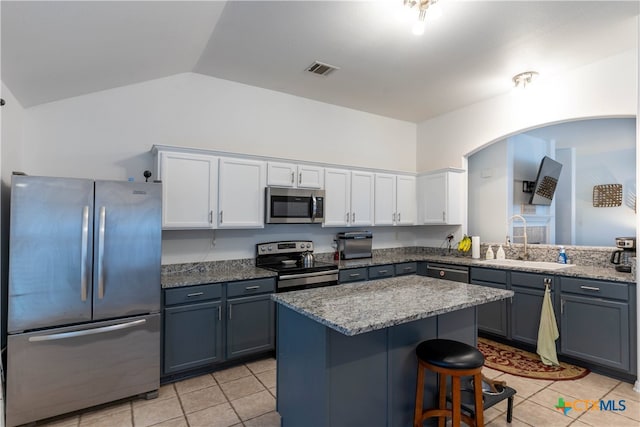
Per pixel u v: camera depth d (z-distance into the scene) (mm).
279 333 2129
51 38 1955
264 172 3428
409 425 1977
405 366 1960
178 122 3379
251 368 3047
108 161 3041
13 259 2100
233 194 3230
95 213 2332
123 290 2418
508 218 4477
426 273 4336
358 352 1764
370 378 1809
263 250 3717
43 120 2787
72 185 2258
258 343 3100
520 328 3348
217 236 3506
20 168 2637
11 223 2094
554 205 4996
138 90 3193
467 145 4488
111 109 3068
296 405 1916
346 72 3443
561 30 2686
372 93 4039
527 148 4844
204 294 2834
